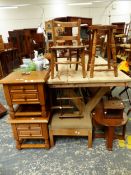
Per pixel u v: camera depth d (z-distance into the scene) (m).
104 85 2.00
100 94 2.26
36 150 2.17
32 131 2.09
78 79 2.00
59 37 2.18
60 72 2.36
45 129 2.06
